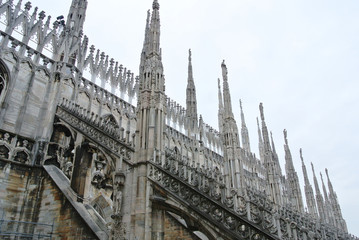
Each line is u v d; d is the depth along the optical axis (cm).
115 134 1669
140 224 1264
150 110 1570
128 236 1265
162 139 1555
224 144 2495
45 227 1609
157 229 1248
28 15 2408
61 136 2095
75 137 1872
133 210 1316
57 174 1858
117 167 1499
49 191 1766
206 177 1227
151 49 1792
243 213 1044
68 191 1661
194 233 1628
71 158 1973
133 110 3128
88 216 1491
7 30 2209
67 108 2100
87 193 1680
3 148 1845
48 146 2005
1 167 1789
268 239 940
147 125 1538
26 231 1691
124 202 1366
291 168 3969
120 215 1322
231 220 1055
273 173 2972
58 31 2639
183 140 3759
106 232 1380
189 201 1193
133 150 1490
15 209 1742
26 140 1969
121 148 1566
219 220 1077
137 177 1392
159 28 1920
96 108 2697
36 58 2280
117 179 1400
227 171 2370
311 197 4756
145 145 1471
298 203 3716
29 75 2189
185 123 4047
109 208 2194
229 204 1077
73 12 2862
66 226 1518
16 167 1845
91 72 2841
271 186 2912
